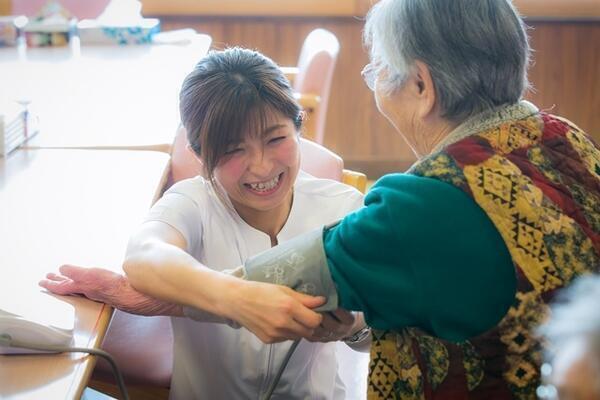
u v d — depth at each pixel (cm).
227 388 180
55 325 147
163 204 171
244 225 174
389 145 464
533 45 448
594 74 450
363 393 196
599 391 88
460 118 135
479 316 127
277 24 445
